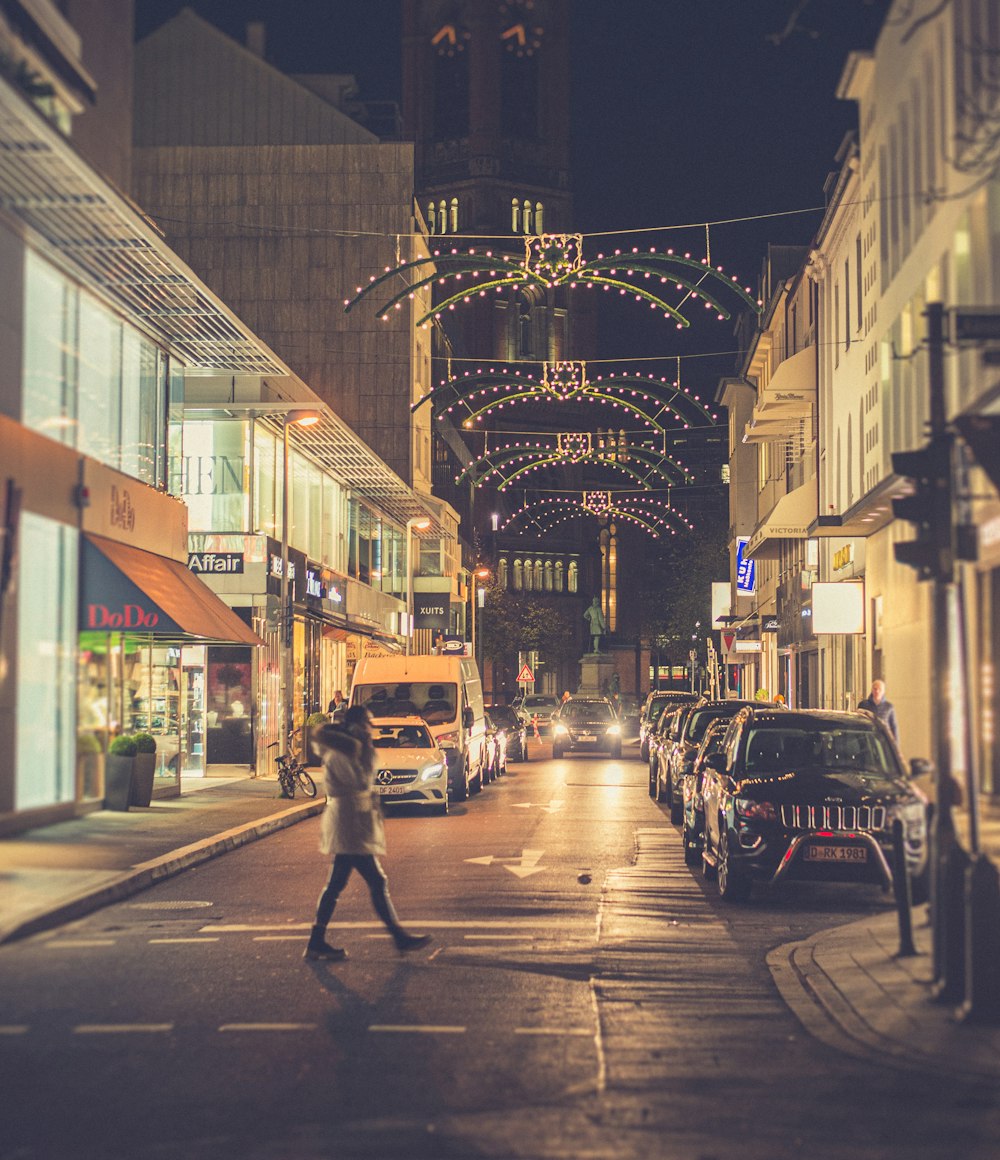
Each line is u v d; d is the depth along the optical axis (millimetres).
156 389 26469
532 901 15078
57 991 10211
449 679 31062
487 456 66688
